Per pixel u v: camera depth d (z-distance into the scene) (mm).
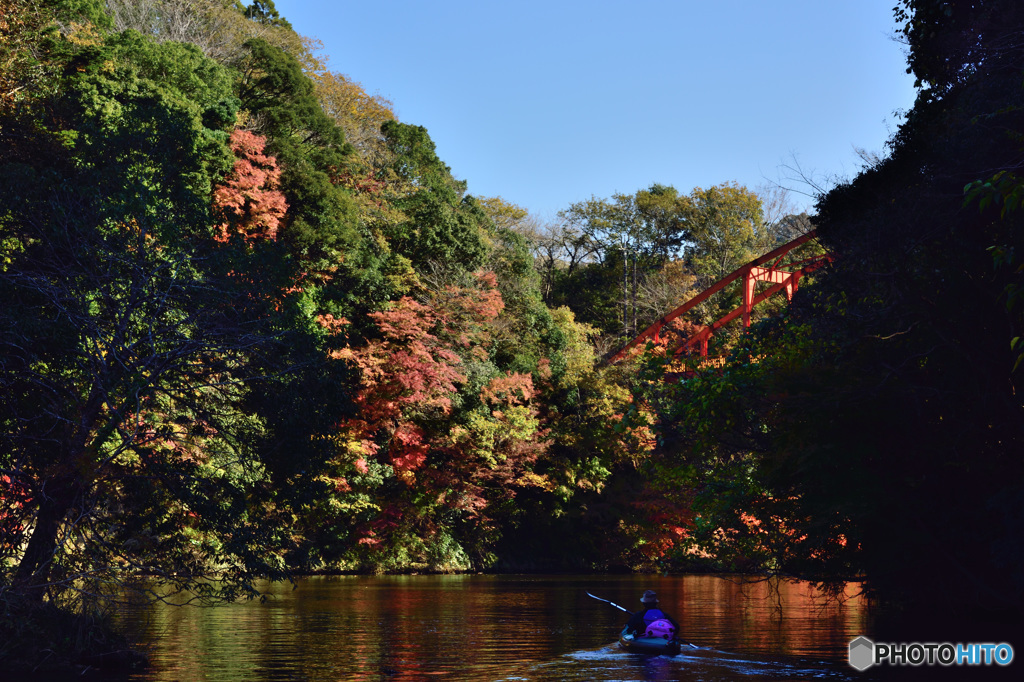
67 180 13195
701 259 69188
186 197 14320
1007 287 8969
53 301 12086
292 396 13336
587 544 45125
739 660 12102
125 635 14477
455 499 39562
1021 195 7957
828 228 17094
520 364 42625
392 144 48000
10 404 12031
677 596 25438
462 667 11312
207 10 49188
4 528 11562
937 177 14195
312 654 12469
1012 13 13648
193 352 12586
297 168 36719
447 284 40250
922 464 15883
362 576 34656
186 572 12492
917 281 15070
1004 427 14844
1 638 10781
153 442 13234
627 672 10938
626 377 45000
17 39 24078
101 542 11984
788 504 17000
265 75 41375
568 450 44656
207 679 10242
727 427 18016
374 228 41375
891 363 15633
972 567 15945
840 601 18469
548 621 17594
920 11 15633
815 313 17375
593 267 68688
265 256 14383
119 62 31359
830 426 15625
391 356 34812
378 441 37281
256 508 13359
